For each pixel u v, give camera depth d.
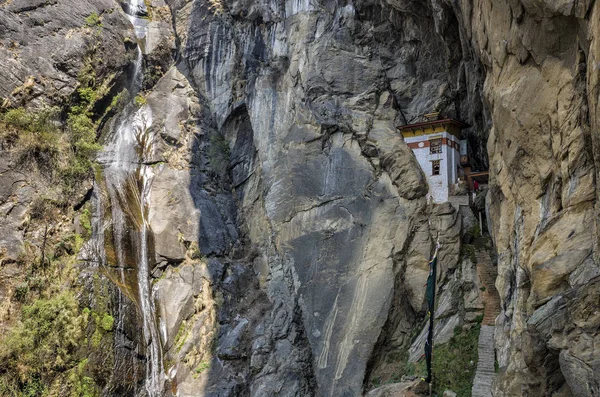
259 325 24.69
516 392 13.08
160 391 22.77
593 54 9.90
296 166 27.39
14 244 21.44
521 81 13.69
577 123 11.25
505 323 16.22
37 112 25.25
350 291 23.59
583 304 9.83
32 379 19.44
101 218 24.94
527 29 12.76
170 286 25.16
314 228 25.72
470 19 18.53
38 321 20.23
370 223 24.77
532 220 13.50
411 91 28.12
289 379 22.69
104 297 22.34
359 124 26.86
